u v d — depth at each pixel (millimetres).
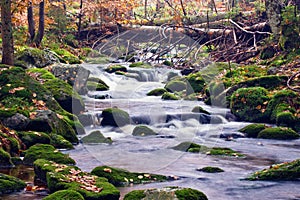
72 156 8359
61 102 11211
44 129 9227
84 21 24531
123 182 6633
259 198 6289
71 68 14094
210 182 6969
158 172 7121
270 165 8211
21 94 10156
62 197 5449
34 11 21766
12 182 6355
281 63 15969
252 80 14008
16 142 8352
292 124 11992
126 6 25000
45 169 6621
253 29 19031
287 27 16766
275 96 12750
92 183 6199
